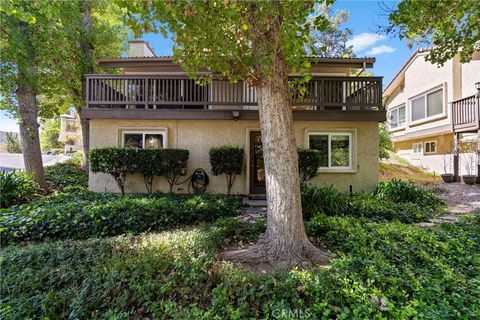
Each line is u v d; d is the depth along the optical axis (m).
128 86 7.68
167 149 7.26
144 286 2.60
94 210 4.78
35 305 2.43
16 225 4.32
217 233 3.94
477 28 4.75
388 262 2.99
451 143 12.43
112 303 2.46
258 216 5.58
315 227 4.24
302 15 3.27
